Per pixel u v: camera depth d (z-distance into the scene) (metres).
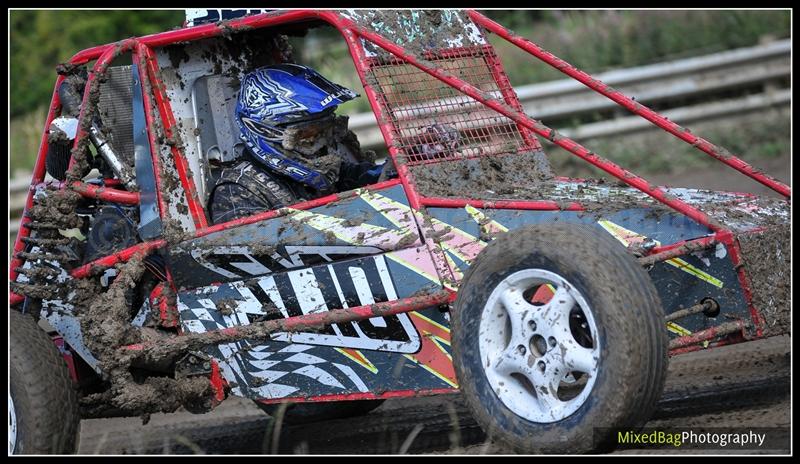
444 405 10.48
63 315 9.13
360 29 8.41
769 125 21.58
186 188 9.15
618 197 8.13
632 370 6.28
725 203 8.09
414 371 7.83
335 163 9.16
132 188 9.09
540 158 9.30
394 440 8.93
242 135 9.16
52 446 8.30
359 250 7.95
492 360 6.96
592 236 6.67
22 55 31.56
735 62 22.28
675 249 7.14
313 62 25.14
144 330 8.88
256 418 11.55
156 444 10.65
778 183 8.27
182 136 9.38
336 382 8.21
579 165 21.81
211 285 8.73
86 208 9.53
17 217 21.89
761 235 7.34
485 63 9.46
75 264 9.20
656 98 22.45
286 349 8.34
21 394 8.30
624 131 22.19
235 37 9.82
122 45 9.20
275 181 9.10
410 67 8.75
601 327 6.39
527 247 6.80
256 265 8.48
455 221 7.79
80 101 9.53
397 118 8.34
